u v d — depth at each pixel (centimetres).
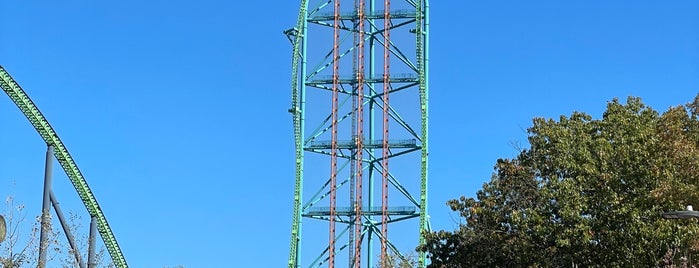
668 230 5997
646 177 6291
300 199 12012
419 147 11825
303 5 12225
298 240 11950
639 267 6172
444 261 7625
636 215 6150
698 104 7062
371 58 12144
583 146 6719
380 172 11975
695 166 6094
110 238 10288
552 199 6675
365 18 12175
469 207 7556
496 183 7444
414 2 11988
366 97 12100
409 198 11812
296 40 12169
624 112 7244
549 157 6994
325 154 12125
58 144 9125
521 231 6844
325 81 12169
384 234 11806
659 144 6406
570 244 6400
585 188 6475
